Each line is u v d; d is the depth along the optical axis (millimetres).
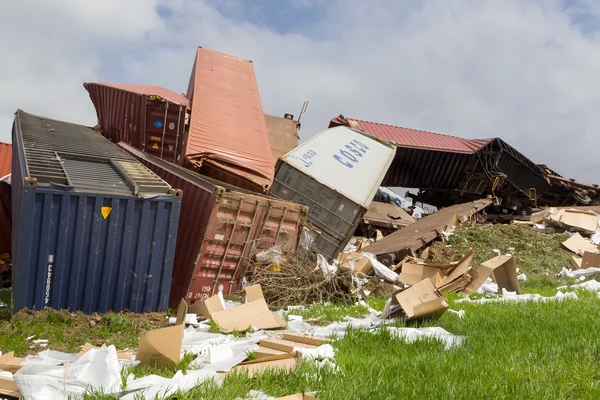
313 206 14180
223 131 16594
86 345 5871
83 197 7723
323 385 4281
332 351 5320
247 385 4246
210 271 9945
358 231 22219
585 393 4242
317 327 7598
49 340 6684
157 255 8328
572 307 8273
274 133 22031
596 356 5168
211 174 14859
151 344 5133
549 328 6582
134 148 13945
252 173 15328
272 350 5398
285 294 10133
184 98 17922
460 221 19828
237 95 19422
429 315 7211
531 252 17812
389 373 4715
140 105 14969
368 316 8711
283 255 10680
